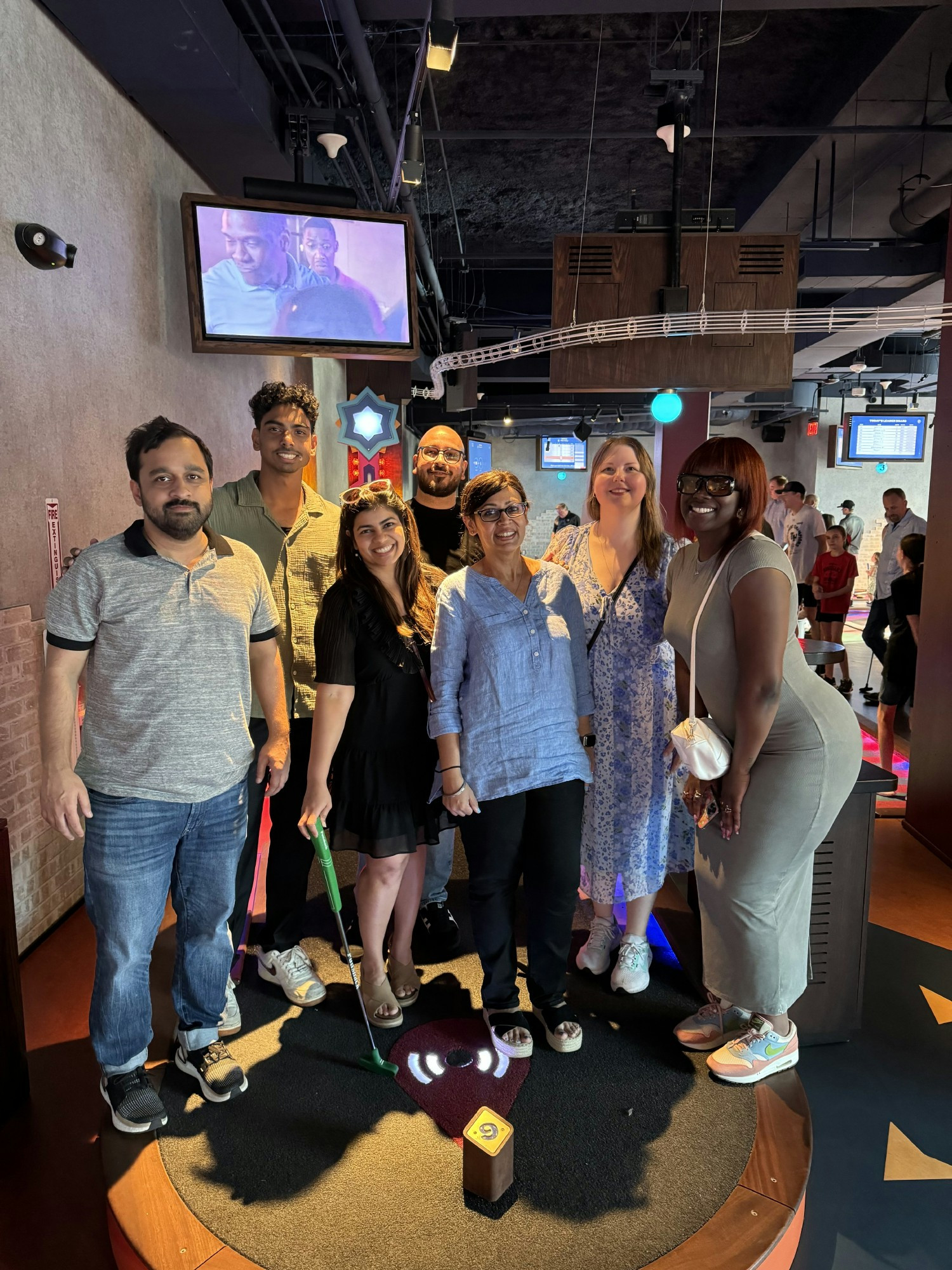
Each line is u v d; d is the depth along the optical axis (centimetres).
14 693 258
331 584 235
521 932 263
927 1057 219
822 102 497
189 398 423
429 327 929
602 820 224
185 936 188
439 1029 213
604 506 220
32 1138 187
